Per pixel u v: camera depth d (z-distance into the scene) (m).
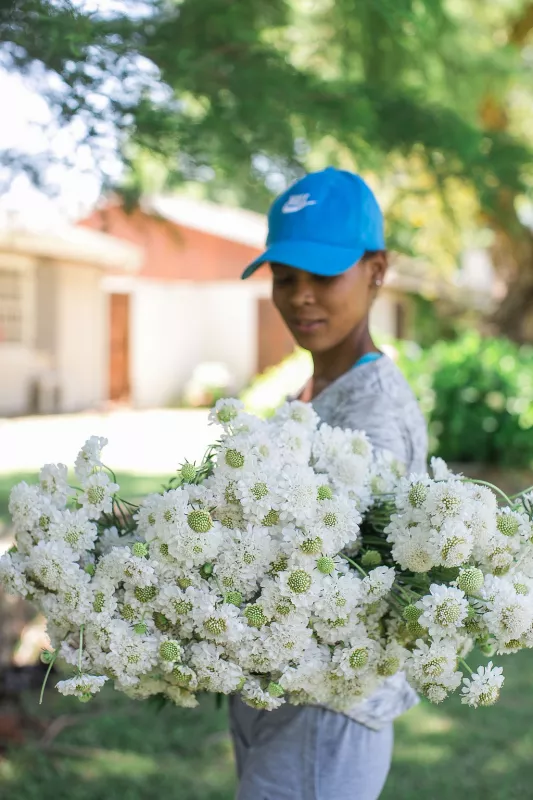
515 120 10.45
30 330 15.08
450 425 9.48
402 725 3.91
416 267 13.75
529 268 13.05
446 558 1.28
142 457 10.70
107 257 14.67
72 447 11.48
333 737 1.55
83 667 1.37
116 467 9.93
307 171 3.31
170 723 3.89
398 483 1.43
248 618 1.30
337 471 1.44
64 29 2.16
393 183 3.95
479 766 3.52
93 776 3.38
